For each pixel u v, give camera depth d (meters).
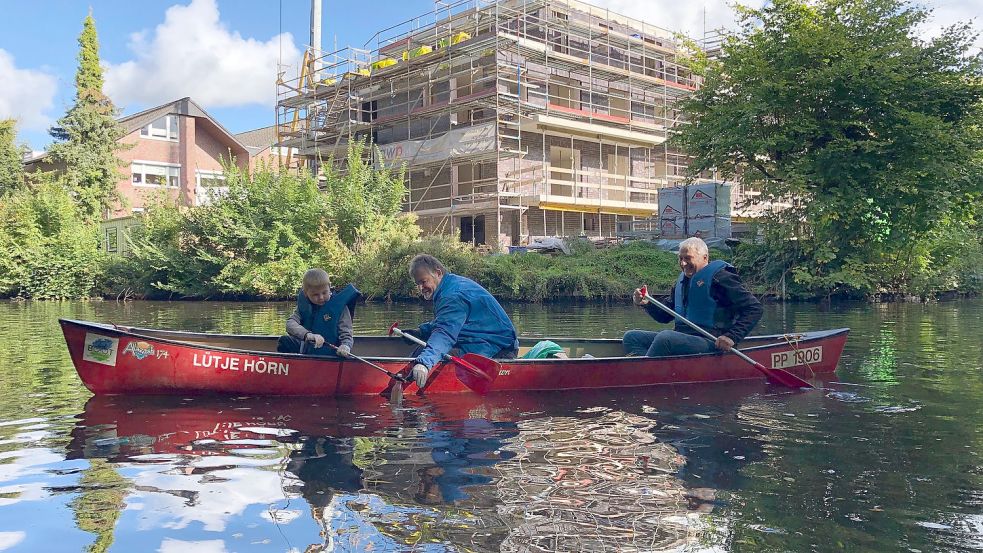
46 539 2.89
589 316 14.40
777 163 19.94
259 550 2.76
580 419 5.03
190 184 38.12
